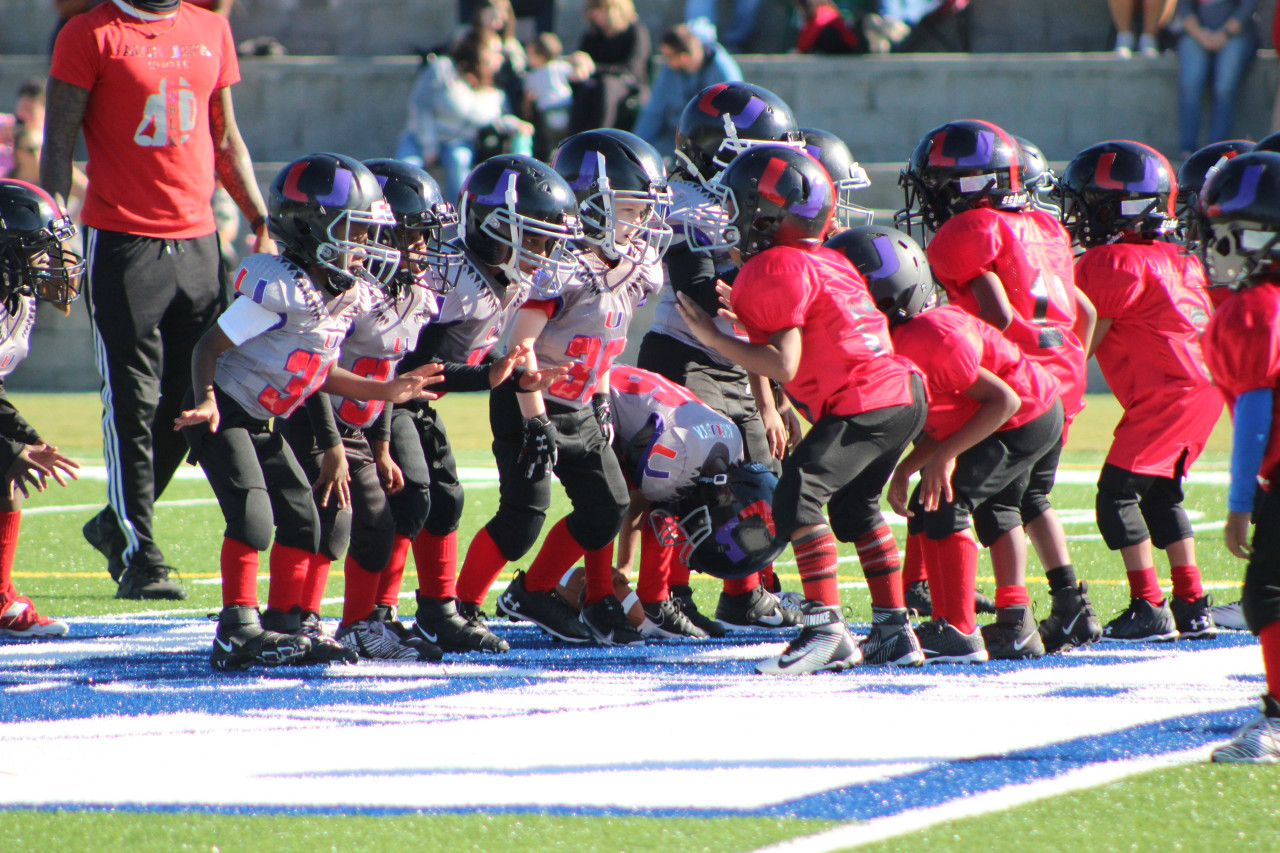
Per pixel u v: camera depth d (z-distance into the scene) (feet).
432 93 149.69
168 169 61.87
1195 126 155.02
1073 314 52.24
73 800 31.50
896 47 177.88
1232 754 34.14
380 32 192.13
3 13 192.34
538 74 152.76
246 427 46.06
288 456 46.88
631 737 36.88
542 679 45.34
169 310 63.41
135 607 60.23
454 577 52.19
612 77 151.64
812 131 60.23
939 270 51.57
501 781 32.86
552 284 49.01
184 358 64.39
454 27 190.49
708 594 63.52
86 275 61.93
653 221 53.83
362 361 47.32
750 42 179.93
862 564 48.19
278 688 43.73
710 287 55.77
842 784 32.42
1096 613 56.59
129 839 28.96
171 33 61.93
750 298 44.62
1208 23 153.28
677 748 35.70
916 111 168.45
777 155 46.14
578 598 54.24
